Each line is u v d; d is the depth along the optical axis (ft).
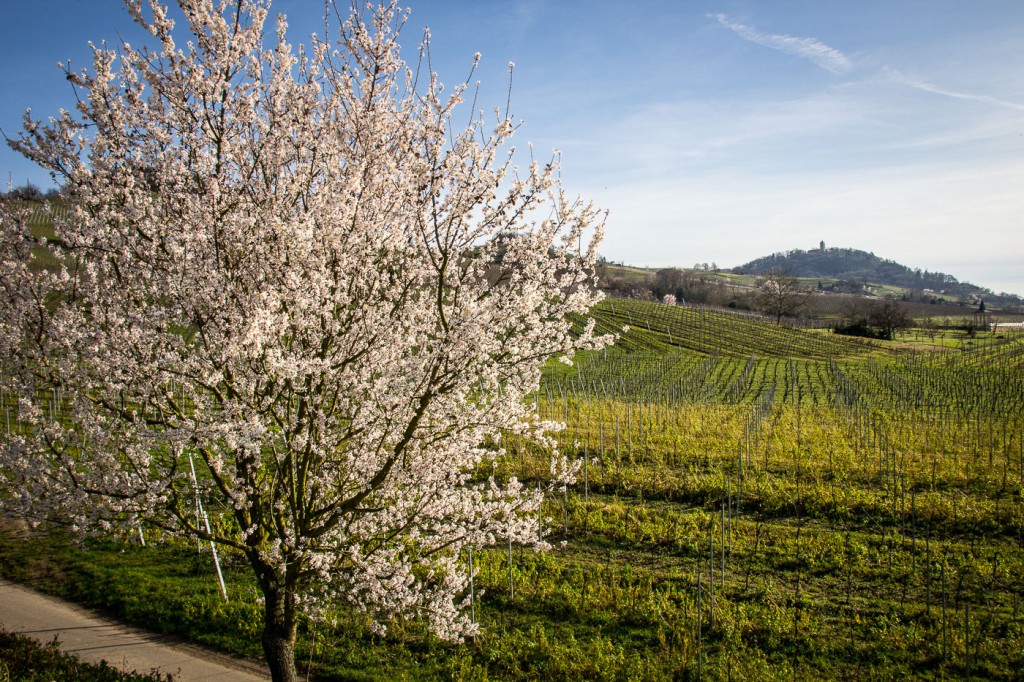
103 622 37.76
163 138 23.04
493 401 26.81
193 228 22.43
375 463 25.31
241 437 20.40
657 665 32.37
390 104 25.07
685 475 62.75
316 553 24.67
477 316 22.86
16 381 22.43
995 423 81.51
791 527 50.78
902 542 47.03
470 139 24.54
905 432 79.15
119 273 23.49
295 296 22.16
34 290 22.94
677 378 132.87
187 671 32.58
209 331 21.39
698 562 45.11
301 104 24.70
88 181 22.85
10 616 37.81
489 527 27.48
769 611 37.42
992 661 32.53
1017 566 42.01
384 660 33.50
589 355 171.42
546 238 25.90
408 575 26.20
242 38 23.04
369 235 25.17
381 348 25.36
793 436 78.28
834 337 234.38
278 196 23.98
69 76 22.27
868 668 32.30
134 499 23.18
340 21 23.29
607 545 48.24
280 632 25.82
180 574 43.34
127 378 21.84
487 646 34.47
